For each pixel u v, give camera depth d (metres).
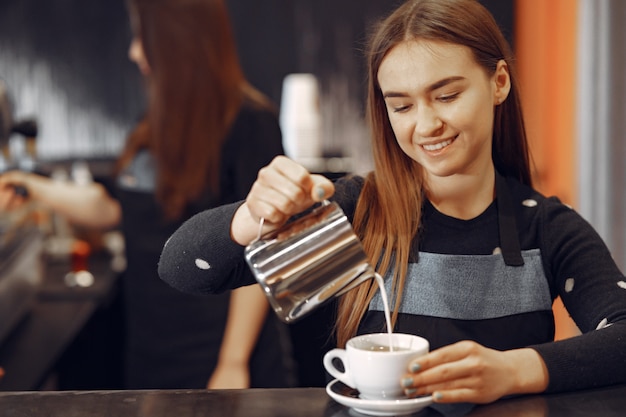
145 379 2.20
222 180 2.14
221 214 1.21
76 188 2.69
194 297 2.16
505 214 1.34
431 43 1.18
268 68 4.80
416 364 1.00
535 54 3.90
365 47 1.36
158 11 2.09
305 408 1.02
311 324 2.58
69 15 4.78
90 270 3.12
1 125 2.59
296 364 2.59
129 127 4.84
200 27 2.10
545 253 1.33
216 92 2.11
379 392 1.00
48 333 2.41
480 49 1.21
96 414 1.00
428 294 1.30
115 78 4.82
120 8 4.78
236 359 2.11
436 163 1.20
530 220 1.35
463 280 1.30
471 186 1.32
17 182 2.62
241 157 2.13
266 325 2.17
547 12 3.57
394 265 1.32
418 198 1.33
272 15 4.76
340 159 3.65
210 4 2.12
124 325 3.17
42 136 4.84
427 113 1.18
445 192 1.33
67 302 2.76
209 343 2.16
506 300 1.30
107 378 3.02
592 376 1.10
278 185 1.04
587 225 1.36
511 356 1.07
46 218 3.27
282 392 1.08
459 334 1.29
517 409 1.02
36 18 4.78
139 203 2.19
